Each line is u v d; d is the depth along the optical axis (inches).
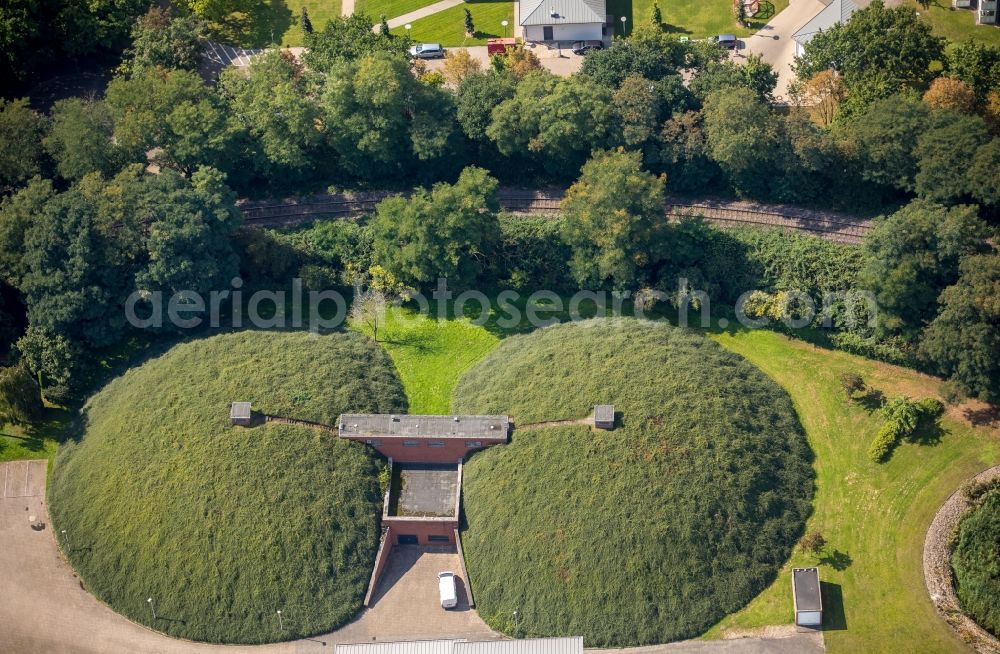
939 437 6451.8
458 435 6446.9
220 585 6107.3
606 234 6924.2
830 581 6008.9
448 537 6343.5
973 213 6658.5
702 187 7608.3
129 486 6397.6
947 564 6033.5
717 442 6338.6
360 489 6397.6
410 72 7706.7
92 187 7022.6
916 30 7608.3
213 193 7091.5
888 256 6619.1
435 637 6018.7
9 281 6958.7
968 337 6328.7
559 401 6584.6
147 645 6033.5
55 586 6230.3
